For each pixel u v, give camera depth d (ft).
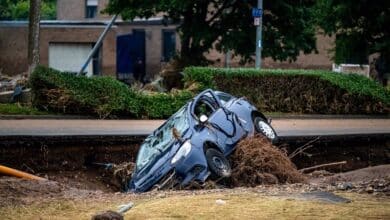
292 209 34.06
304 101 99.81
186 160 51.49
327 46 185.16
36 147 64.85
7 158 63.46
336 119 95.14
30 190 44.88
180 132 53.67
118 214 31.04
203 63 130.31
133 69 209.46
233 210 34.06
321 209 34.01
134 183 52.08
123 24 211.20
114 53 188.34
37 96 90.58
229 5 127.95
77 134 67.62
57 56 188.24
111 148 67.62
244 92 97.25
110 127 77.61
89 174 65.21
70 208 36.04
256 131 61.26
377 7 94.17
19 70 189.37
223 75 95.96
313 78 99.50
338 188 41.68
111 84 90.84
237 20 128.06
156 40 210.59
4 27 188.24
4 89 114.11
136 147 68.44
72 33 187.62
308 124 86.63
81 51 188.65
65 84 90.27
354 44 100.01
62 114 89.61
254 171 55.36
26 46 189.06
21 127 75.82
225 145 55.83
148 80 196.03
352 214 32.83
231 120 57.98
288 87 99.30
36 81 90.22
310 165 71.15
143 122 85.20
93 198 40.63
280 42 130.62
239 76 96.63
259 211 33.71
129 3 127.13
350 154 73.41
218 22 129.39
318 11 102.73
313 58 188.65
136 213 33.65
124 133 70.13
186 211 33.99
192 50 130.21
